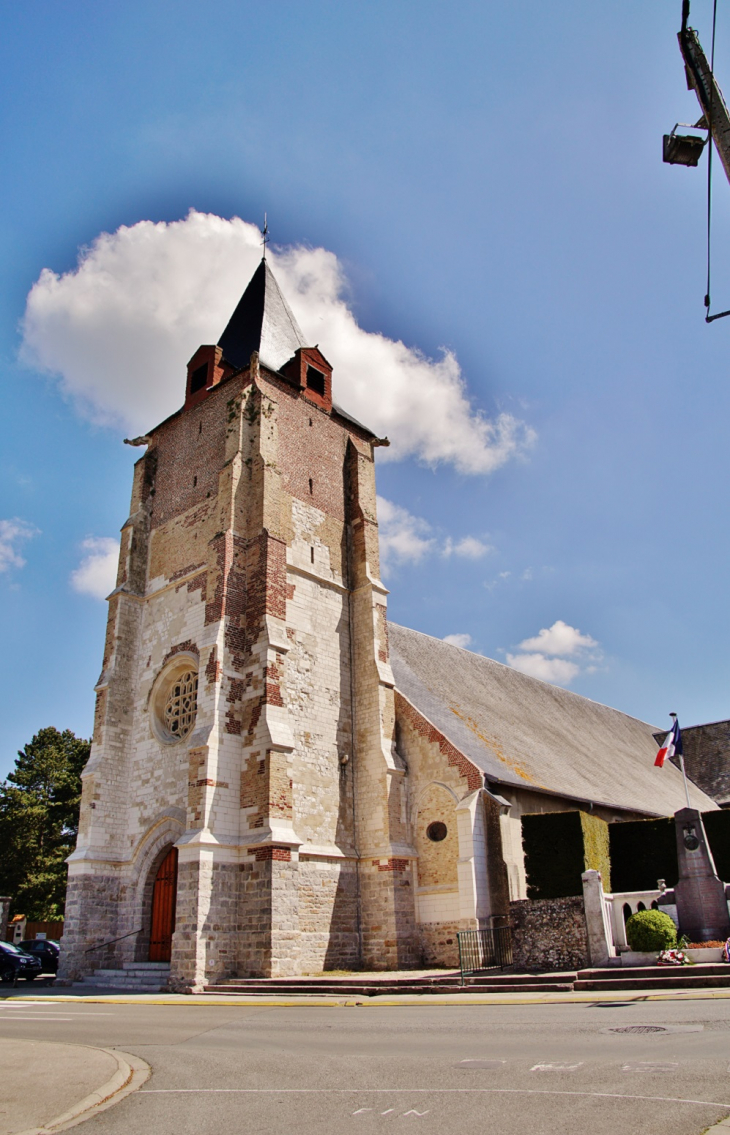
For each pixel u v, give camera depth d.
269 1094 8.18
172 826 25.84
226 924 22.09
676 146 11.66
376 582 29.98
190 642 27.62
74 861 26.36
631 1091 7.22
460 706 31.42
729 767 47.56
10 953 27.70
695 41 11.21
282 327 33.72
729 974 14.52
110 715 28.41
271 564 26.34
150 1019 15.30
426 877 25.70
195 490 29.97
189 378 32.38
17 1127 7.15
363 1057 9.84
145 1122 7.29
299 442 30.27
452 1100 7.38
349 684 28.48
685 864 18.09
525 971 17.80
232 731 24.22
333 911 24.80
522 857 26.25
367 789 26.92
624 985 15.15
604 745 40.72
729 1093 6.96
